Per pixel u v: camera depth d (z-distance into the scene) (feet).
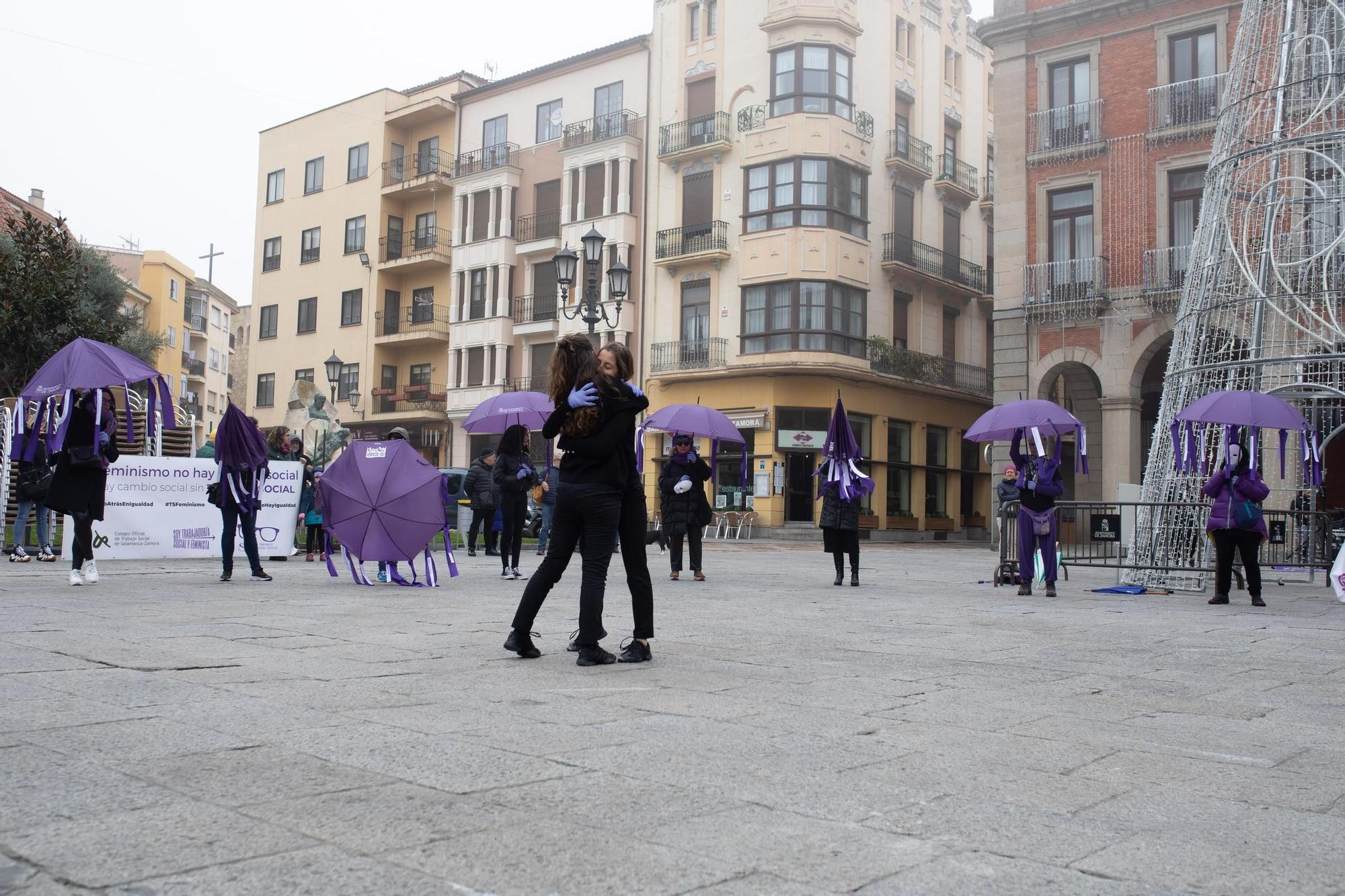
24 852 8.46
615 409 19.20
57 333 65.62
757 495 108.47
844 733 13.75
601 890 7.98
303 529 66.69
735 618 28.58
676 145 116.78
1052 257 88.43
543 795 10.45
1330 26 49.42
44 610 26.08
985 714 15.43
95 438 33.50
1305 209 52.39
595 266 62.80
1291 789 11.55
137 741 12.32
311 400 81.76
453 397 134.92
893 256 116.67
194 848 8.67
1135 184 84.38
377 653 20.03
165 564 45.93
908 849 9.11
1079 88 88.22
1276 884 8.53
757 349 109.40
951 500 126.72
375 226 145.18
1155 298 81.76
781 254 108.17
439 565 49.24
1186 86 82.23
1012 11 90.84
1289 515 46.37
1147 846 9.41
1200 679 19.45
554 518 19.51
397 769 11.32
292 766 11.32
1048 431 43.80
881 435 115.85
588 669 18.60
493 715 14.38
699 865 8.57
